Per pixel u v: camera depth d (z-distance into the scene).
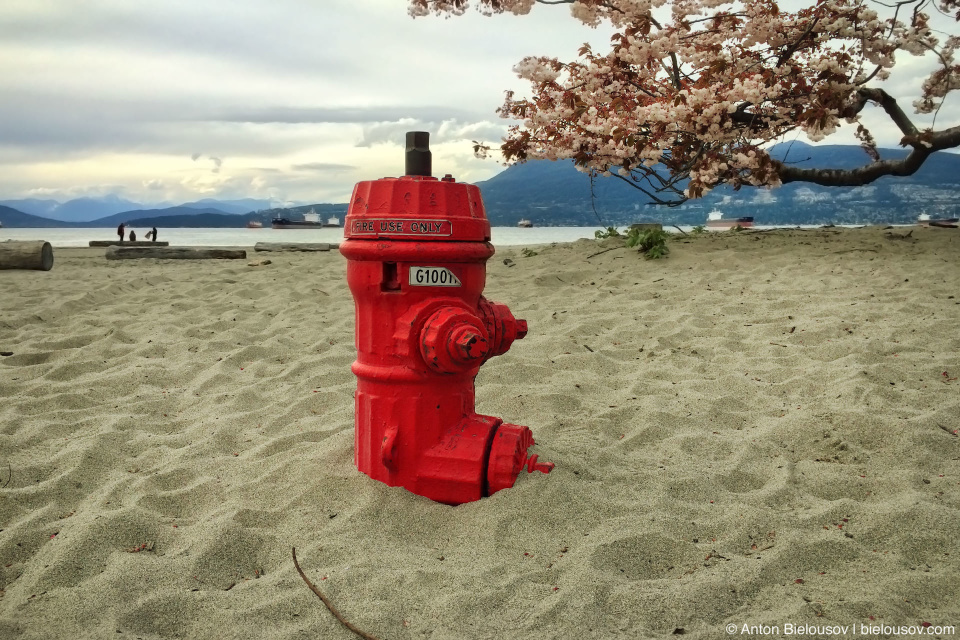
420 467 1.25
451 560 1.10
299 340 2.56
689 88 3.14
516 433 1.27
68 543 1.10
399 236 1.18
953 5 3.90
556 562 1.08
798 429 1.58
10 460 1.48
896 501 1.23
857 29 3.49
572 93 3.33
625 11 3.22
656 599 0.97
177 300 3.37
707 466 1.44
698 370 2.10
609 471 1.39
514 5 3.26
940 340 2.13
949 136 3.92
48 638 0.90
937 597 0.98
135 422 1.73
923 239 4.00
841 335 2.26
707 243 4.28
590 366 2.15
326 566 1.08
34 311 2.96
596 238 5.29
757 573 1.03
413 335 1.19
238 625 0.93
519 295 3.34
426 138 1.26
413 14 3.41
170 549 1.13
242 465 1.47
